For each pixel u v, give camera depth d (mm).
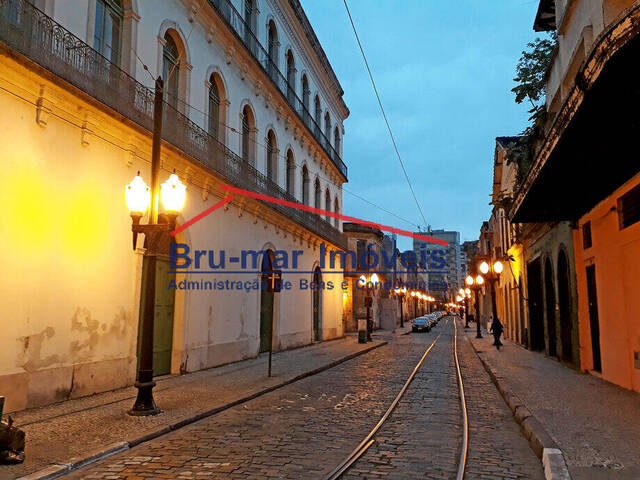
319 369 14500
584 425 6961
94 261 9312
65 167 8656
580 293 13148
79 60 8953
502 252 28469
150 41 11484
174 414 7777
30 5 7762
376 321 46031
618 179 9859
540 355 18375
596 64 5527
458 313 102312
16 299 7570
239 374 12797
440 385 12000
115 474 5176
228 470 5324
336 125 31297
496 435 7055
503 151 24188
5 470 5023
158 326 11867
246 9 17969
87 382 8977
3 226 7398
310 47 24750
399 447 6344
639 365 9672
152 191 8109
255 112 17938
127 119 9805
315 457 5836
